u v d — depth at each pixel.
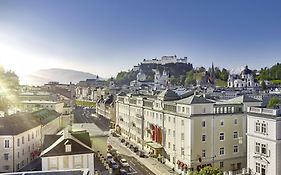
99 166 73.94
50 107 138.38
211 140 79.31
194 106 77.81
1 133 70.38
